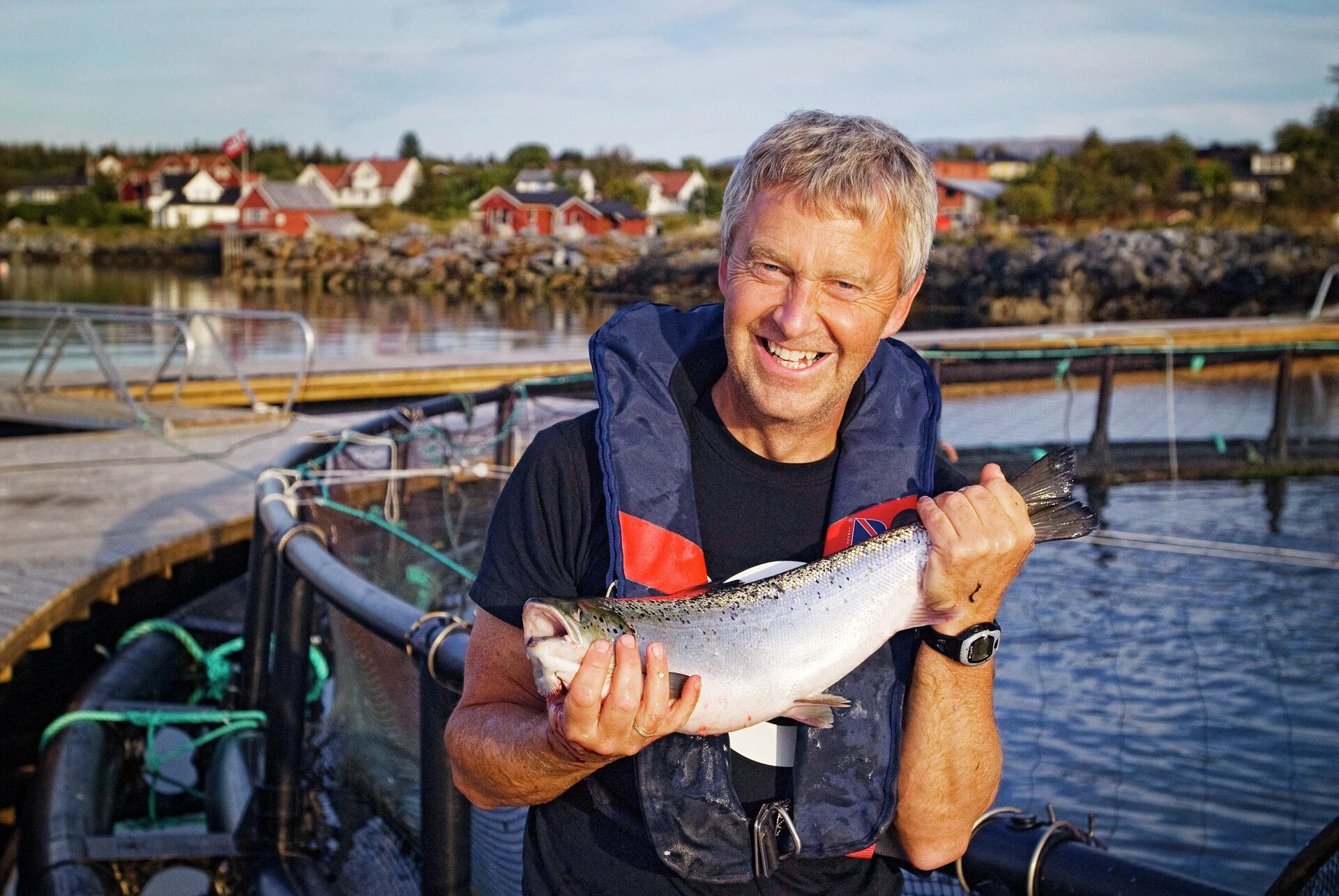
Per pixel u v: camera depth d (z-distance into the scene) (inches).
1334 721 262.4
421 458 324.2
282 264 2906.0
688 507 74.7
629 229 3430.1
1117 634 323.3
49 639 277.1
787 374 71.2
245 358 966.4
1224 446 567.8
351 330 1381.6
